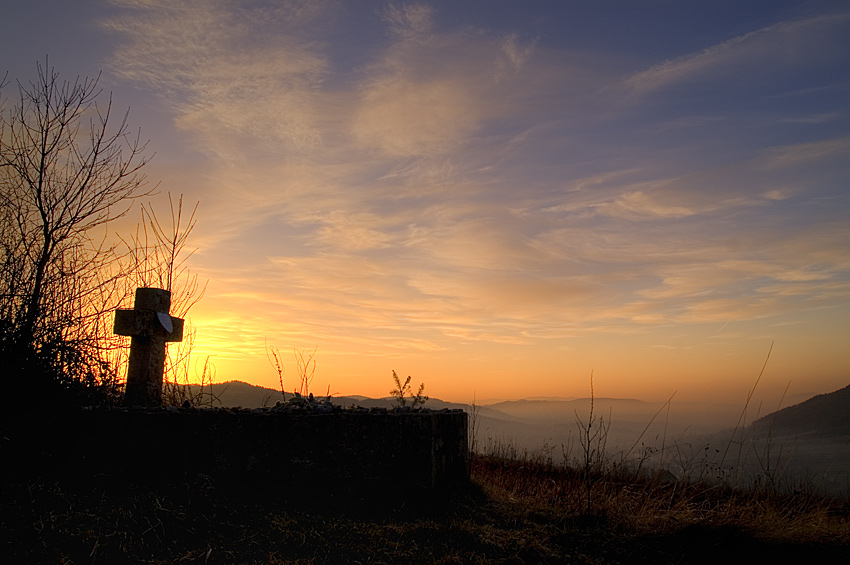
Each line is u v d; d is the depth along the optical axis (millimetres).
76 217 6730
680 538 5156
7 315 5777
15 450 5188
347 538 4441
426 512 5258
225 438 5562
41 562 3574
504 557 4445
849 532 5211
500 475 7773
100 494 4773
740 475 6559
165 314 6914
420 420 5512
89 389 6273
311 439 5539
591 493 6383
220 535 4285
